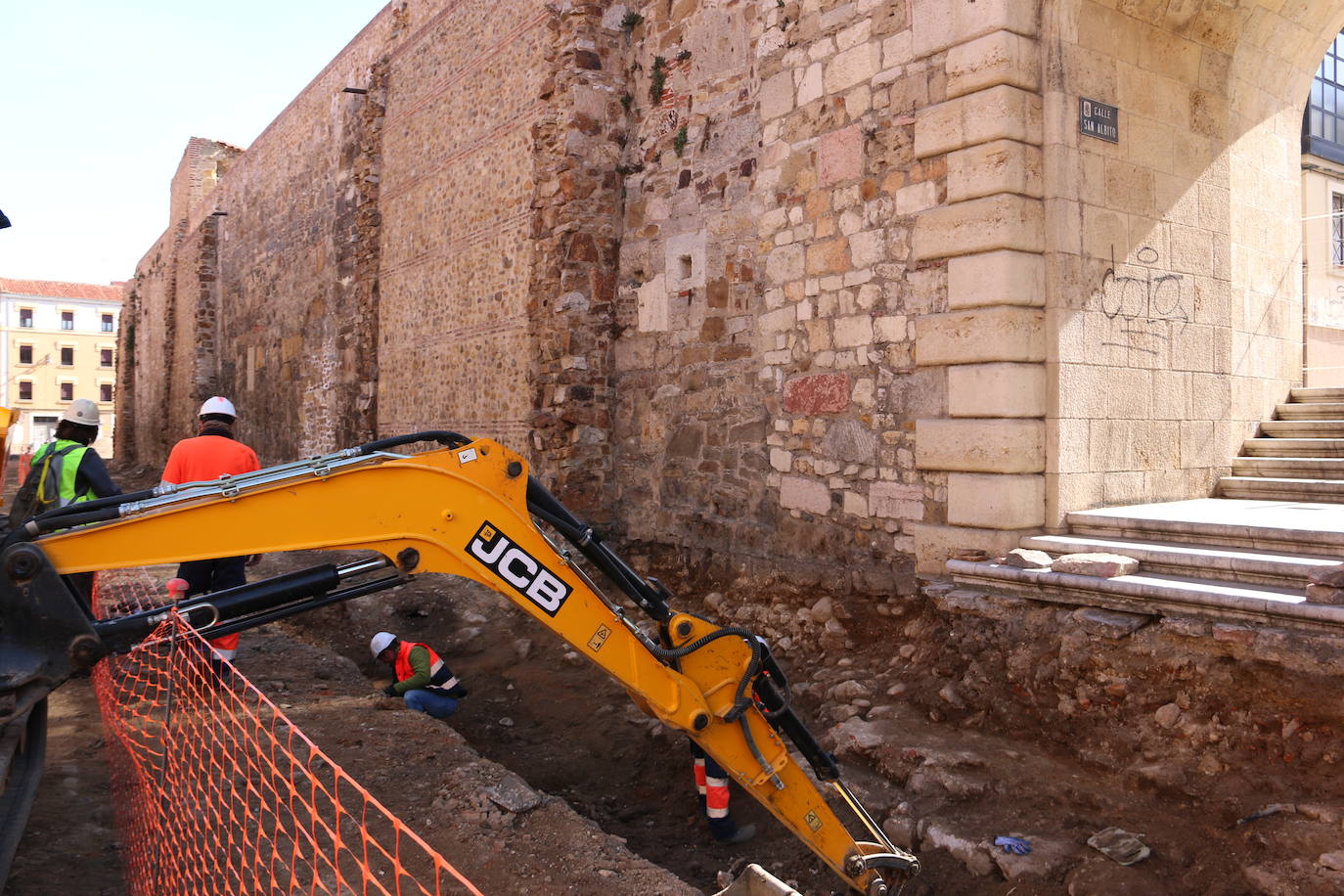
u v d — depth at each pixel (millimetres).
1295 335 8023
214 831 3646
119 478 26922
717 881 4387
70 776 4523
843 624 6602
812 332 7160
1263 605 4316
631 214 9281
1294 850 3600
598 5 9359
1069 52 5992
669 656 3541
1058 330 5891
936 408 6199
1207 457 6996
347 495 3059
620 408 9305
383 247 13992
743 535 7770
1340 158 11312
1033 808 4293
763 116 7656
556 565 3320
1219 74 7066
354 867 3562
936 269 6188
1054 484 5902
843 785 3885
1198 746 4289
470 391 11398
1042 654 5078
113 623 2822
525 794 4340
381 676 7609
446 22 12266
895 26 6465
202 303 23641
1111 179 6234
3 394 58094
